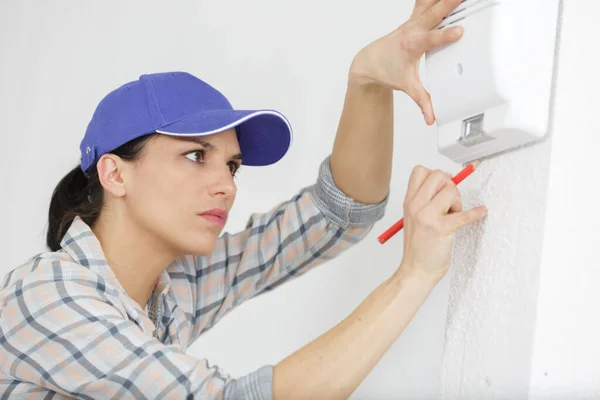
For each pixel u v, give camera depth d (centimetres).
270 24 245
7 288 125
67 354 113
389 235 117
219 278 161
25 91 278
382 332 106
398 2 222
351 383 105
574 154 100
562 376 98
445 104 107
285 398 105
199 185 135
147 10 262
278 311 231
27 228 268
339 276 223
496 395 102
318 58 235
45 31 280
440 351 199
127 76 261
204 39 252
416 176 111
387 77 122
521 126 98
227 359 235
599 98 102
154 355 110
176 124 134
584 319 100
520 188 103
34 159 271
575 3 101
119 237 138
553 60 101
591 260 101
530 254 100
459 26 102
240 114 136
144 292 143
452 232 105
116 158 137
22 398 118
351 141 143
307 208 157
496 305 105
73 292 119
